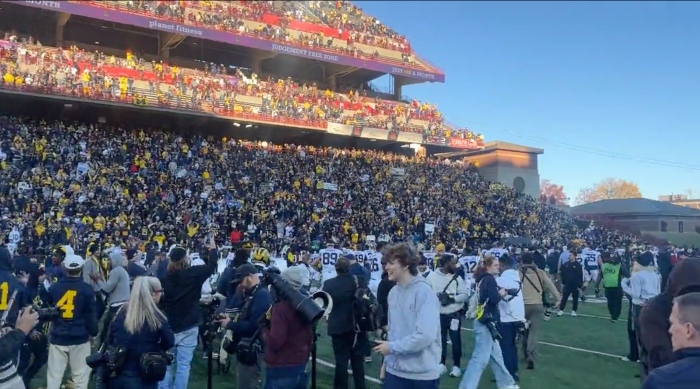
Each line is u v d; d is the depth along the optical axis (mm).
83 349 7074
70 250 11445
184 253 7273
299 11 49156
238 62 45344
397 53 50156
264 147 39031
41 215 23656
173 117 37781
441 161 44938
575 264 16578
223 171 33750
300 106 41156
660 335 4488
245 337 6336
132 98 33469
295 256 16906
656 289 9500
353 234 30969
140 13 37375
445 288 9742
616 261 15281
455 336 9672
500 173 41656
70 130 30938
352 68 48031
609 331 14086
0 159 26172
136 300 5266
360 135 41781
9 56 31531
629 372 9859
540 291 10180
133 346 5223
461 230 33906
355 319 7852
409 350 4840
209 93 37812
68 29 38500
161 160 32375
